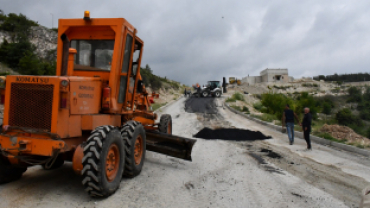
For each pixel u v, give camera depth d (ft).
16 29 102.01
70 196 13.96
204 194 15.07
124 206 13.00
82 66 17.40
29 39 104.99
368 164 23.44
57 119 12.92
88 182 12.97
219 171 19.89
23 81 13.30
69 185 15.60
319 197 15.08
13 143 13.03
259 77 291.58
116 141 14.78
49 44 112.57
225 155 25.41
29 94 13.25
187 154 20.79
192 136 36.88
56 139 12.82
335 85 270.67
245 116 66.03
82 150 13.38
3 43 86.02
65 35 15.97
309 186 16.99
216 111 76.74
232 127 47.85
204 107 85.66
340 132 38.83
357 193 15.98
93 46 17.42
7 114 13.43
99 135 13.48
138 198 14.10
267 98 73.87
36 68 77.10
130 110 20.74
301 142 34.65
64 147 12.80
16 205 12.53
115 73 16.60
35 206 12.53
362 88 197.57
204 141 32.86
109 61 17.11
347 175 19.84
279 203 14.08
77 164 13.20
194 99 115.75
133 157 17.08
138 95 25.14
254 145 31.35
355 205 14.11
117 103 17.47
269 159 24.27
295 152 27.99
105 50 17.25
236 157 24.68
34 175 17.28
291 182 17.70
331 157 25.98
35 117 13.12
